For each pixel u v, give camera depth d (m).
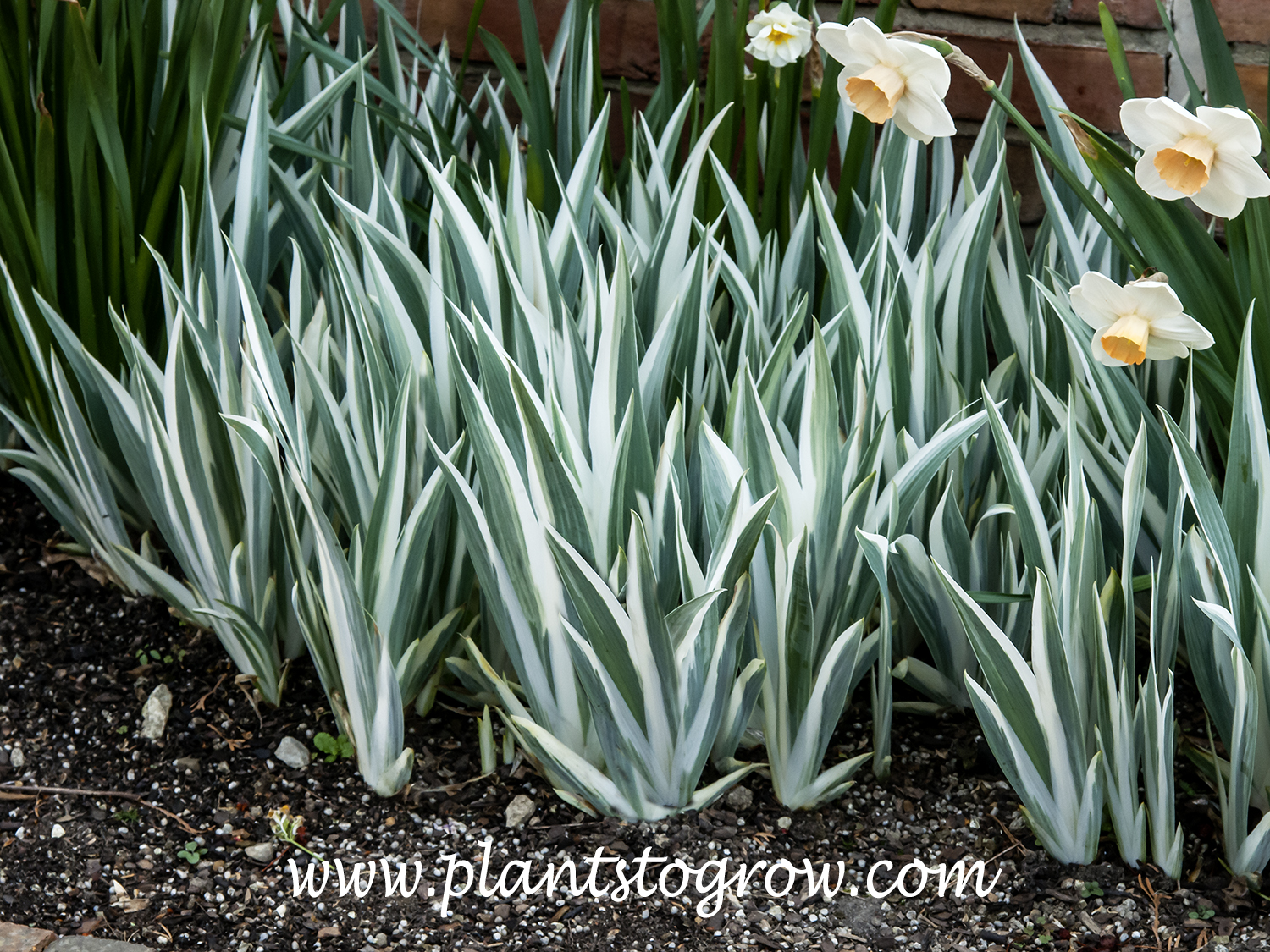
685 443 1.67
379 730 1.61
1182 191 1.42
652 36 2.05
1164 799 1.52
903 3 2.02
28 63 1.72
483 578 1.55
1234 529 1.49
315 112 1.81
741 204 1.75
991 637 1.49
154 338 1.81
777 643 1.56
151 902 1.57
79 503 1.81
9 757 1.68
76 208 1.70
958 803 1.63
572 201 1.69
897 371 1.62
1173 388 1.78
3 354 1.81
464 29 2.09
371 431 1.63
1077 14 1.98
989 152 1.86
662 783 1.59
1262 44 1.96
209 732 1.70
